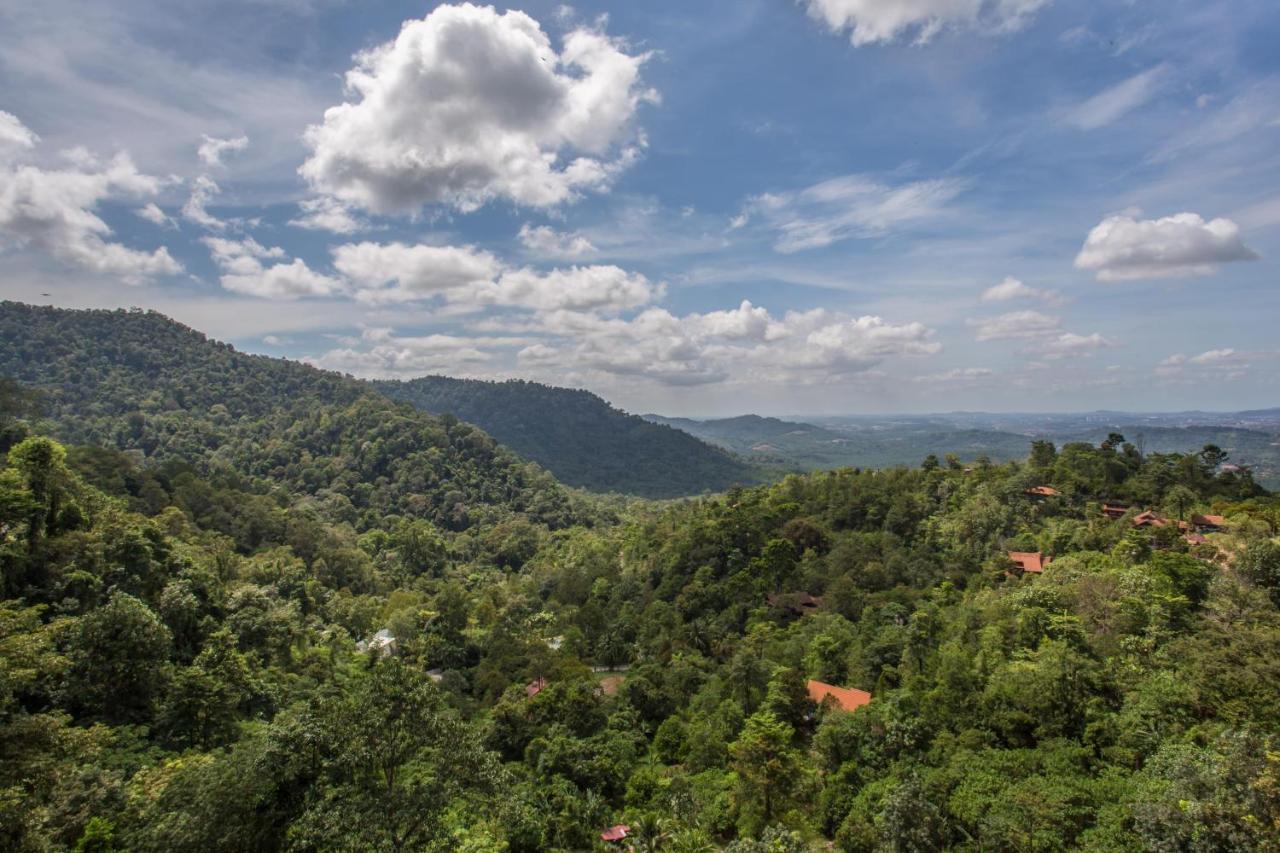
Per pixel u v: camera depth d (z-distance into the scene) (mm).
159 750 35438
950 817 29578
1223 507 67812
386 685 22719
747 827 35312
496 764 24234
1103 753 29844
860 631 58844
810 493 100375
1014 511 75438
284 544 100438
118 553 49094
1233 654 30000
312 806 22312
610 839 37781
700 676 58406
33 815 22141
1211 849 20453
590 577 103812
